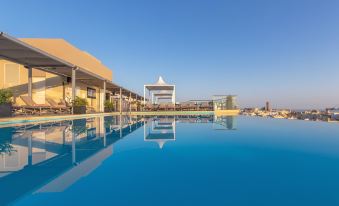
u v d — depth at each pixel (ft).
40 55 37.65
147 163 11.57
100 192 7.84
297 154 13.60
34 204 6.93
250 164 11.37
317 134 22.43
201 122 38.88
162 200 7.22
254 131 25.32
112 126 30.94
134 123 36.47
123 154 13.69
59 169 10.43
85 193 7.74
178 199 7.30
